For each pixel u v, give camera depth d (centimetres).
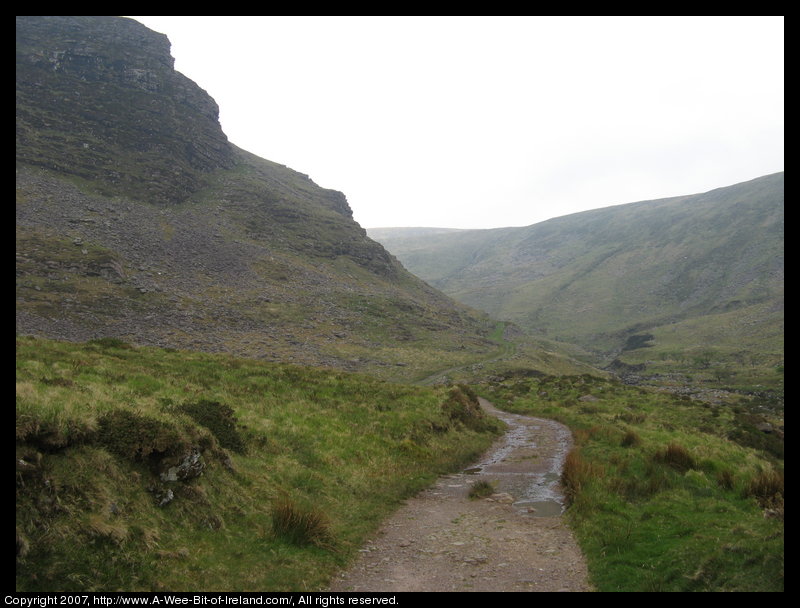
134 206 11206
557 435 3244
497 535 1273
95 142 12375
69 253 8062
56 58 13838
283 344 8175
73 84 13675
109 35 15862
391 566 1071
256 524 1156
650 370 13700
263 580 926
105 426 1060
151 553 884
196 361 2970
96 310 6925
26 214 8788
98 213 10112
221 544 1020
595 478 1672
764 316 17988
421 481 1909
